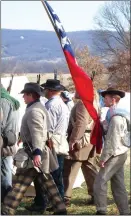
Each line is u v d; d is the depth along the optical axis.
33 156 9.16
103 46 70.25
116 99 9.60
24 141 9.34
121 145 9.65
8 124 9.52
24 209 10.59
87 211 10.67
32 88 9.37
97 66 50.59
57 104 10.53
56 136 10.32
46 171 9.31
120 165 9.76
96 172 11.22
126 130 9.63
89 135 10.98
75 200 11.79
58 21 9.33
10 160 9.70
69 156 11.03
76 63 9.38
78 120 10.81
